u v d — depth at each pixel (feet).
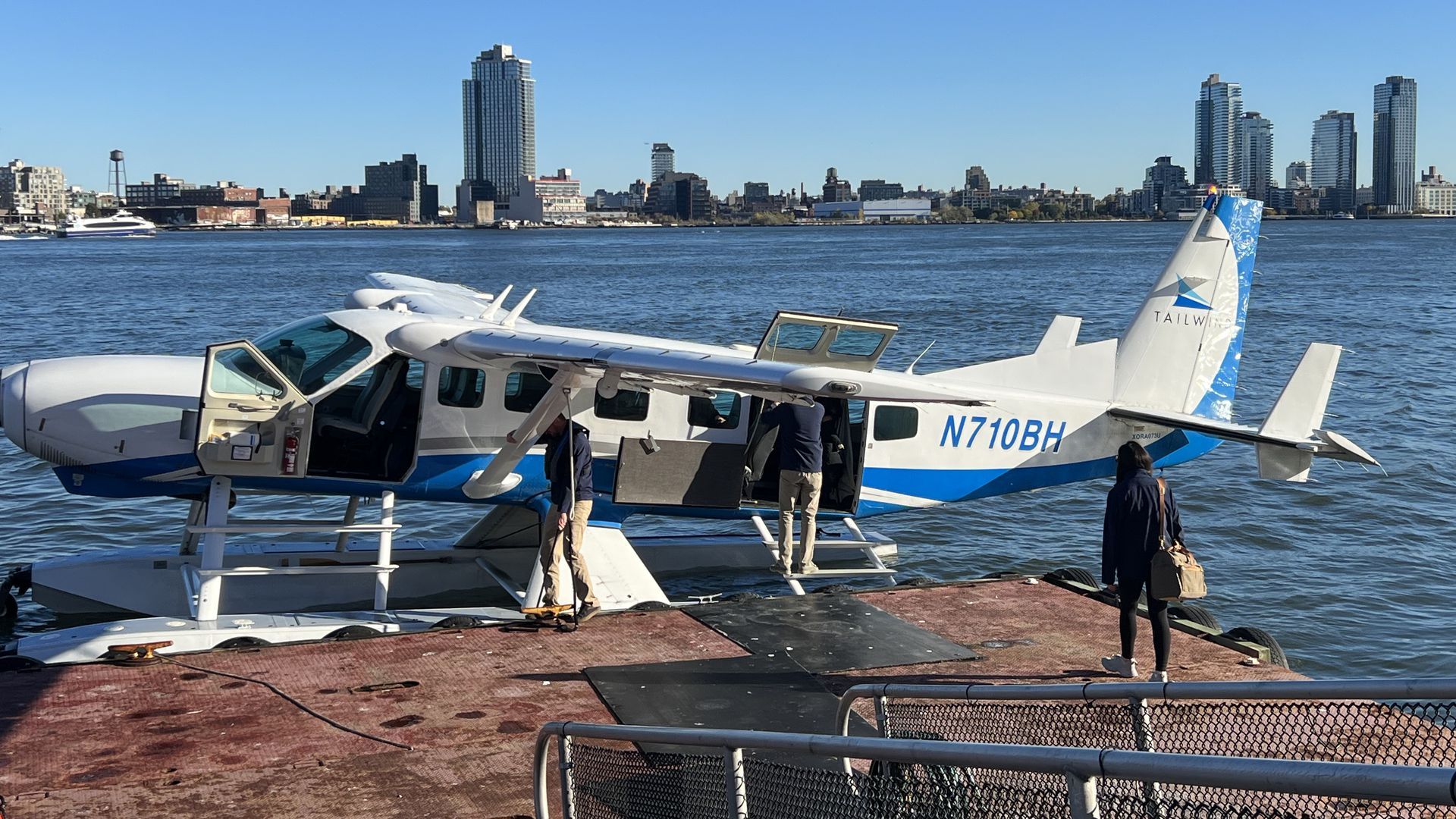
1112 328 130.41
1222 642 28.37
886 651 27.94
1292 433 38.24
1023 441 40.47
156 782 20.33
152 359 35.14
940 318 139.85
